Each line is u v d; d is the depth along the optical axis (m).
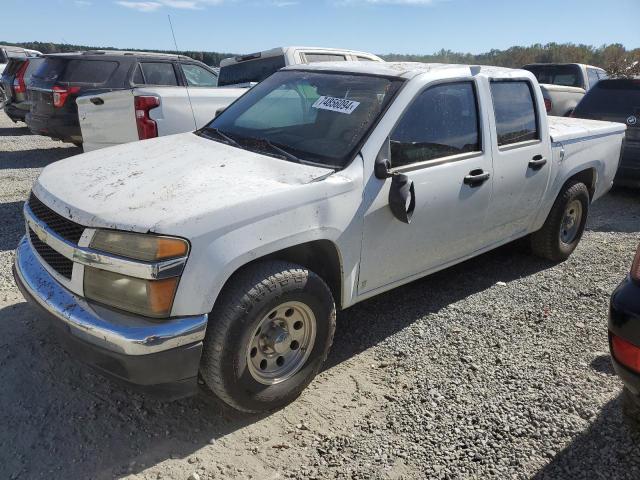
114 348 2.40
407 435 2.78
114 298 2.50
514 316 4.06
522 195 4.39
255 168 3.07
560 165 4.77
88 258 2.50
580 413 2.93
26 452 2.57
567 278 4.81
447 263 3.99
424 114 3.54
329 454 2.65
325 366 3.41
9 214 6.11
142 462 2.56
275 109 3.81
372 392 3.13
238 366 2.65
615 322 2.39
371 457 2.63
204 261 2.47
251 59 8.30
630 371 2.32
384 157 3.24
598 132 5.29
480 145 3.93
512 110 4.28
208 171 2.99
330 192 2.95
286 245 2.76
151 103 5.99
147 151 3.47
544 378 3.25
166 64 10.06
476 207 3.93
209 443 2.70
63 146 11.52
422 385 3.19
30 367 3.20
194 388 2.62
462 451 2.67
